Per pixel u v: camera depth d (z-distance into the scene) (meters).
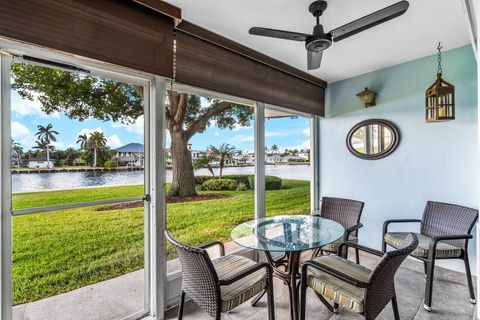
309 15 2.01
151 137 1.98
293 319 1.87
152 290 1.97
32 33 1.39
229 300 1.49
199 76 2.18
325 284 1.65
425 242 2.34
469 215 2.35
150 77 1.95
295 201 3.58
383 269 1.41
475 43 2.15
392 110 3.08
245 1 1.83
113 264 2.11
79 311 1.92
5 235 1.42
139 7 1.78
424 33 2.34
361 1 1.84
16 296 1.73
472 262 2.55
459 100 2.63
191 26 2.10
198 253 1.42
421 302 2.13
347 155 3.46
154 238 1.96
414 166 2.92
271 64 2.82
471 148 2.56
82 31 1.55
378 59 2.90
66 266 1.91
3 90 1.41
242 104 2.76
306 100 3.36
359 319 1.91
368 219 3.27
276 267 2.13
